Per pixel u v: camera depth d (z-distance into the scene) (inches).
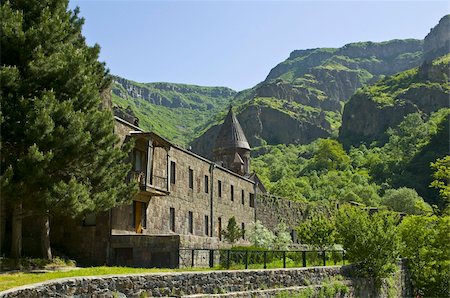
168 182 1320.1
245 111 7342.5
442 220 1348.4
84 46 1011.9
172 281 609.3
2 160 842.2
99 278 530.3
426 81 6491.1
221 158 3019.2
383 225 1104.2
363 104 6579.7
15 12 850.1
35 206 822.5
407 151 5137.8
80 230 1108.5
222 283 679.1
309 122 7391.7
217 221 1761.8
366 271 1055.6
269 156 6279.5
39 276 616.1
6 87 814.5
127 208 1184.2
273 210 2386.8
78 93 886.4
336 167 5413.4
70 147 831.7
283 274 800.9
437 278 1362.0
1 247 935.7
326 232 1499.8
